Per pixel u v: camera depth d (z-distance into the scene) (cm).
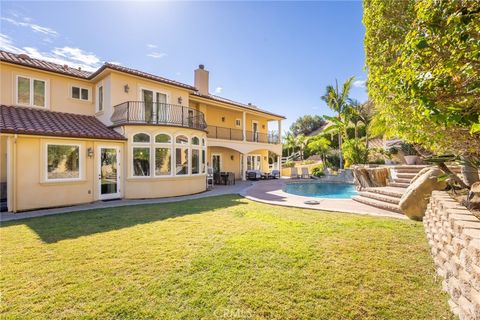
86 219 764
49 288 350
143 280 369
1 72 1166
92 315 290
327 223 662
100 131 1189
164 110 1479
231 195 1296
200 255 458
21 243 541
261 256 446
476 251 230
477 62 215
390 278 357
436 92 244
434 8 233
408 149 1647
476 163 405
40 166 984
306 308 295
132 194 1209
